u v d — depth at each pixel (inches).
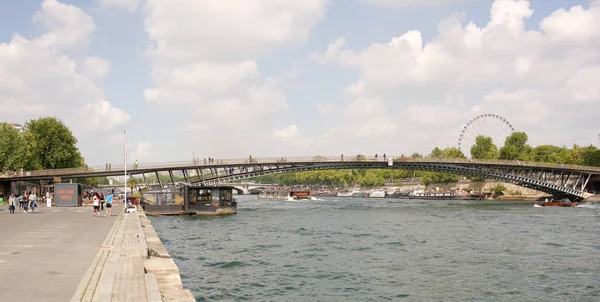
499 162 5629.9
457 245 1955.0
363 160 5073.8
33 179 4333.2
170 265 904.3
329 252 1765.5
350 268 1460.4
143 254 981.8
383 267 1478.8
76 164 5674.2
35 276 773.9
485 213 3860.7
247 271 1406.3
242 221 3134.8
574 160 6815.9
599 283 1286.9
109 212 2385.6
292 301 1085.8
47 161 5344.5
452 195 7224.4
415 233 2390.5
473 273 1400.1
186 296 682.8
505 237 2220.7
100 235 1397.6
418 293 1172.5
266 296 1126.4
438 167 5452.8
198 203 3683.6
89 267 849.5
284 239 2140.7
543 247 1905.8
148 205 3641.7
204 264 1509.6
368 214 3828.7
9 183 4616.1
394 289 1207.6
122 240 1242.0
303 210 4419.3
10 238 1317.7
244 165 4739.2
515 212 3966.5
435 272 1411.2
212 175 4936.0
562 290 1211.9
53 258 954.7
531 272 1416.1
